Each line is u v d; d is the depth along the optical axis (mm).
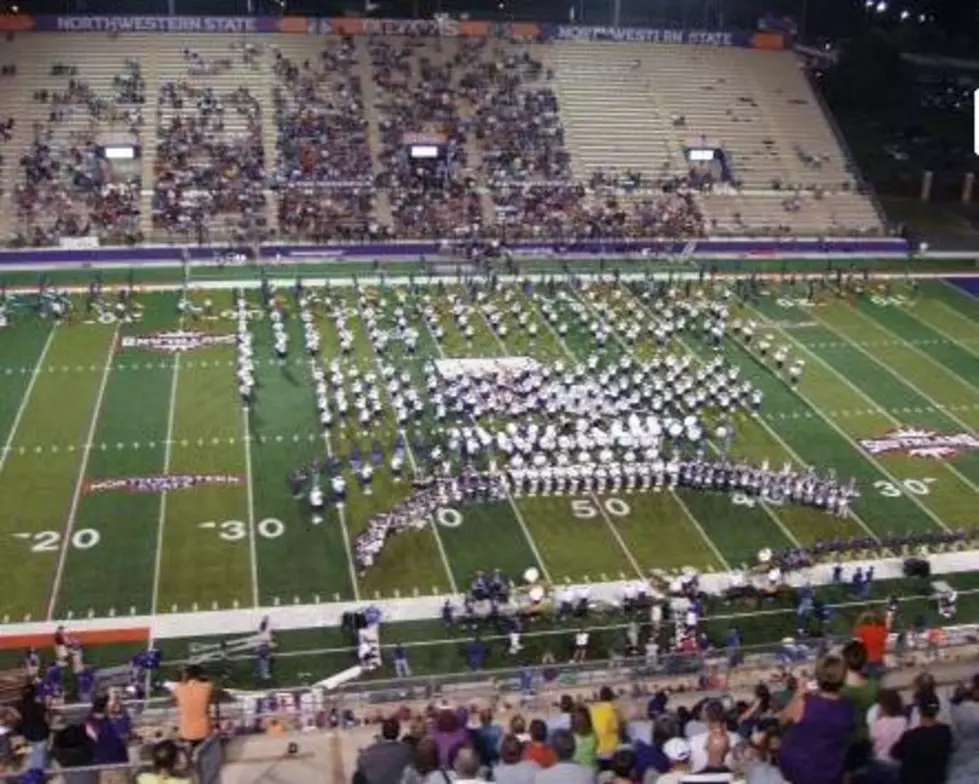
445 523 32312
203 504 32594
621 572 30234
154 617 27406
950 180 75562
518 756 10383
